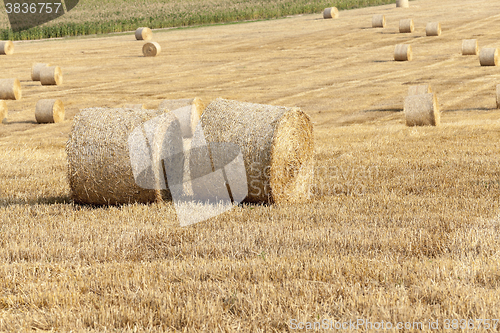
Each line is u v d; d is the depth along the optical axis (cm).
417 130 1809
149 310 514
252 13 6712
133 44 5053
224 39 5172
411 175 1123
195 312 507
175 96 2975
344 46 4553
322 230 748
